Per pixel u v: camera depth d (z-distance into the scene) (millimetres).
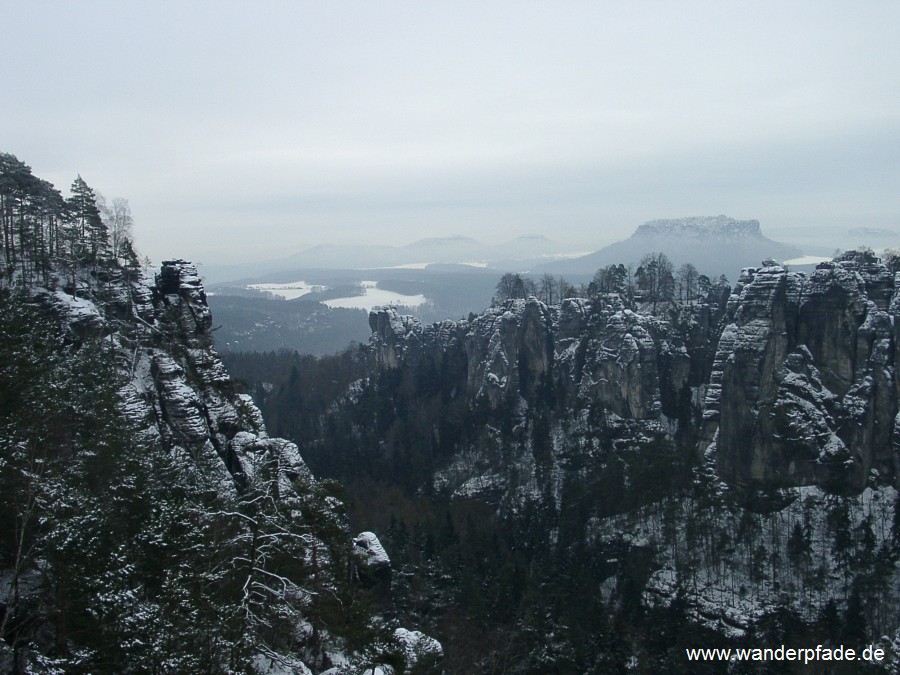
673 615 82938
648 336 125938
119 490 38625
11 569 34312
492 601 79750
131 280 85125
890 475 95875
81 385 50938
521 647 71375
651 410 123250
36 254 79375
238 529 40219
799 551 86812
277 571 40000
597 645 75750
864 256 112750
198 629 29094
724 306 140125
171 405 68688
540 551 104125
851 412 97625
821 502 94750
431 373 169375
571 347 139500
